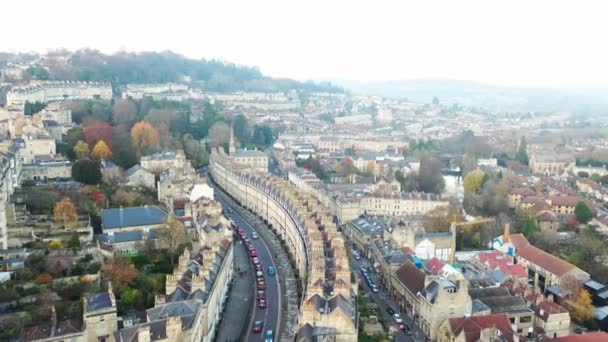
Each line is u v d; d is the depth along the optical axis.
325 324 173.50
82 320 181.12
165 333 158.50
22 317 180.88
